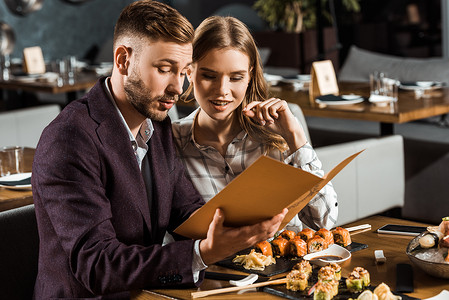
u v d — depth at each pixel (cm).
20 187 236
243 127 184
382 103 352
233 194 130
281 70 579
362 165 295
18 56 729
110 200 150
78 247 138
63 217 138
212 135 185
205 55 169
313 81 389
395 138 309
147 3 142
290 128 181
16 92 602
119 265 137
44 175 141
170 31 138
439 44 673
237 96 174
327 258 157
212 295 139
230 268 154
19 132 420
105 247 138
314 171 183
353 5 724
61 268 145
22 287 183
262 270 151
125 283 137
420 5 682
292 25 751
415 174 372
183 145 186
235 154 185
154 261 137
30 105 614
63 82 498
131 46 141
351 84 444
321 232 162
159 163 165
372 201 302
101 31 796
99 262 136
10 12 721
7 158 251
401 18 700
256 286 141
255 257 152
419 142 375
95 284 137
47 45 750
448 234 148
